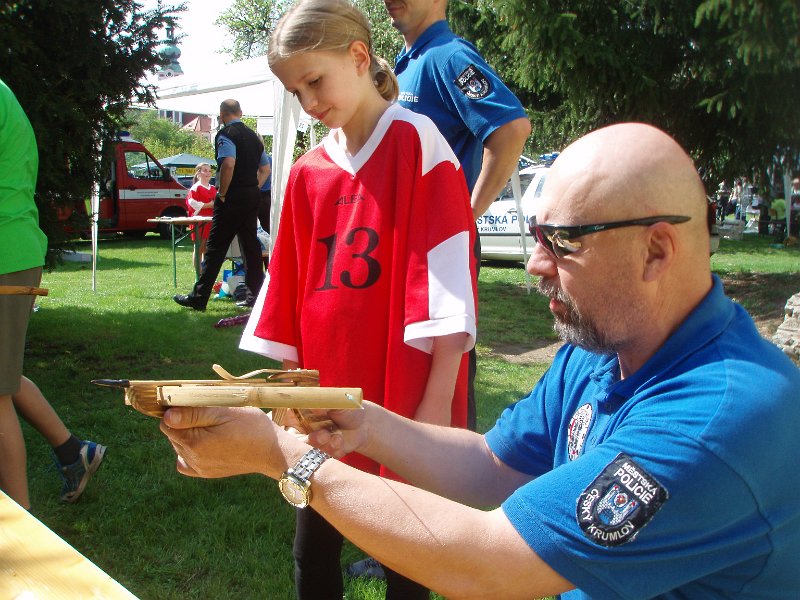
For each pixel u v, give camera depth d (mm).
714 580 1094
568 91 8820
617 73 8352
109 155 5672
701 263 1159
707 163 9250
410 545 1106
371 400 1836
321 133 14953
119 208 15984
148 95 5773
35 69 5094
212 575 2631
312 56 1693
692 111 8797
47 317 6855
